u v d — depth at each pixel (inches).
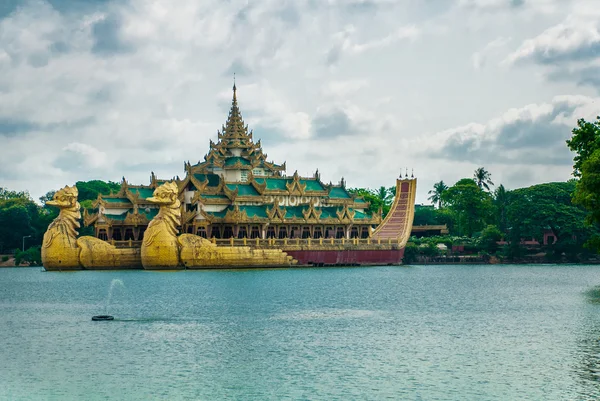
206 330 3484.3
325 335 3373.5
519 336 3336.6
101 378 2623.0
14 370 2721.5
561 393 2452.0
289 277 6146.7
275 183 7849.4
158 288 5216.5
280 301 4557.1
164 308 4207.7
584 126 4995.1
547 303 4505.4
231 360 2876.5
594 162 4606.3
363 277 6387.8
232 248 6732.3
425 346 3129.9
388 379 2615.7
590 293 5103.3
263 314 4001.0
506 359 2883.9
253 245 6894.7
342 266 7504.9
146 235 6638.8
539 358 2896.2
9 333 3403.1
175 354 2970.0
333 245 7411.4
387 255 7839.6
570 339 3255.4
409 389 2502.5
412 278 6397.6
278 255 6983.3
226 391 2477.9
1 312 4097.0
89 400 2388.0
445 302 4576.8
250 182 7677.2
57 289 5231.3
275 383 2566.4
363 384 2554.1
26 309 4217.5
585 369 2726.4
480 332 3452.3
